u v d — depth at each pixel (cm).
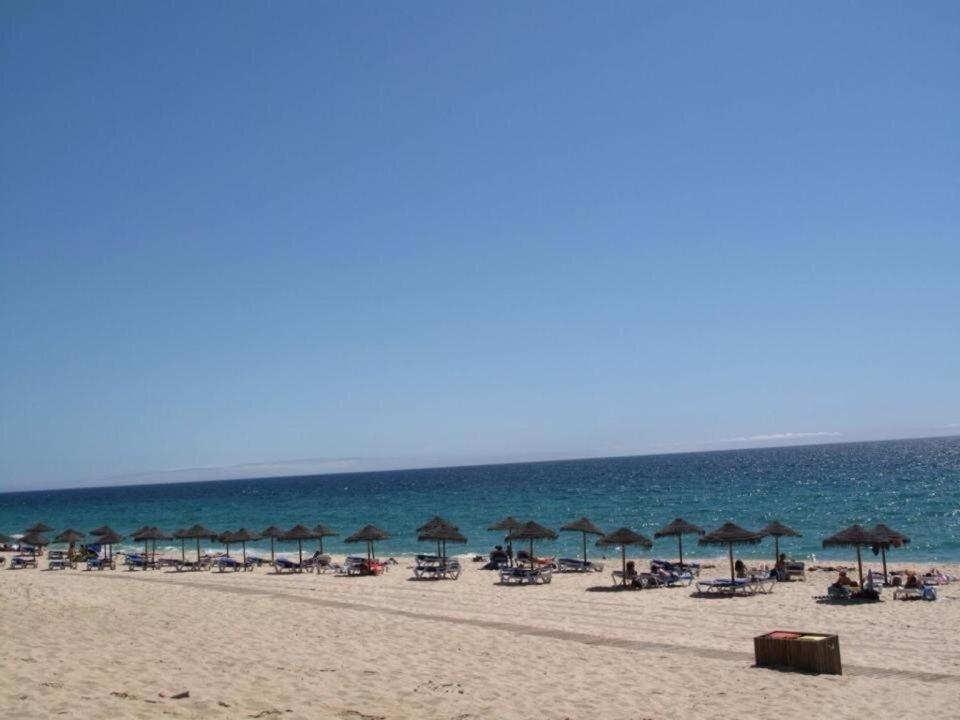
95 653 1263
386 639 1529
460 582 2738
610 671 1261
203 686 1066
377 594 2364
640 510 6719
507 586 2592
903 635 1652
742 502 7038
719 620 1855
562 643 1511
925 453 17562
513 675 1227
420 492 12106
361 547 4959
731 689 1145
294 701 1012
